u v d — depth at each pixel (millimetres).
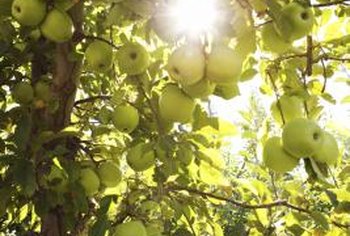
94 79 2527
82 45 2178
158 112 1896
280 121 1676
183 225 2293
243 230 2398
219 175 2154
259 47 1860
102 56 2004
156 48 1955
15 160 1799
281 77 1858
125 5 1621
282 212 2396
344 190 2045
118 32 2295
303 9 1647
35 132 2049
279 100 1656
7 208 2094
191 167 2164
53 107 2061
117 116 1982
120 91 1954
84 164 2025
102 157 2119
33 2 1843
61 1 1873
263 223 2377
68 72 2084
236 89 1803
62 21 1881
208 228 2461
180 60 1551
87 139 2418
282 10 1650
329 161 1561
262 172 2385
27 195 1846
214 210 3064
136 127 2045
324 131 1575
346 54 2047
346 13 2049
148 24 1615
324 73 1858
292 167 1585
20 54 2045
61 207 1988
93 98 2232
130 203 1950
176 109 1725
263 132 1872
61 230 1999
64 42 2061
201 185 2389
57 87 2078
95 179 1999
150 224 1841
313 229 2232
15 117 2010
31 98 2094
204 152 2070
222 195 2477
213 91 1793
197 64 1553
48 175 1838
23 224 2393
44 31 1887
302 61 1865
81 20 2055
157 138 1898
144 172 2266
